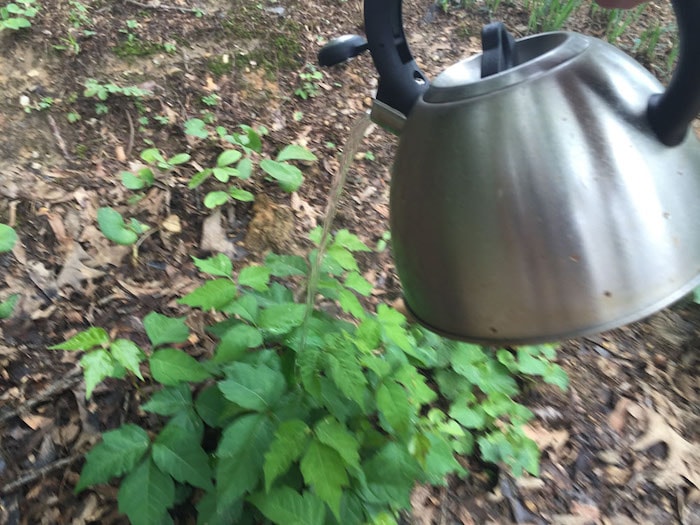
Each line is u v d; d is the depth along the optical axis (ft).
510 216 2.08
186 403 4.65
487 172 2.11
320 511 3.97
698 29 1.90
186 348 5.95
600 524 5.40
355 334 4.96
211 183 7.64
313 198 7.84
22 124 7.80
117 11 9.36
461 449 5.47
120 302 6.30
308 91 9.19
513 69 2.19
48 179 7.29
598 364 6.60
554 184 2.05
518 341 2.22
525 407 5.98
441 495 5.42
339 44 2.63
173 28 9.38
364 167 8.41
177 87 8.68
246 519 4.52
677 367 6.65
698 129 8.10
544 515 5.41
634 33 10.59
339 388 4.10
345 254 5.43
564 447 5.89
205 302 4.74
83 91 8.26
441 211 2.21
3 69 8.24
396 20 2.49
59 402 5.41
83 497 4.91
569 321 2.13
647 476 5.73
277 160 7.55
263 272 5.11
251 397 4.26
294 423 3.97
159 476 4.24
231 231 7.30
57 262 6.51
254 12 9.96
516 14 10.86
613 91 2.16
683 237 2.12
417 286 2.46
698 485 5.67
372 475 4.42
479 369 5.77
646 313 2.10
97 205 7.15
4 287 6.14
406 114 2.55
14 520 4.76
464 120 2.17
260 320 4.63
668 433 6.01
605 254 2.05
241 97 8.87
